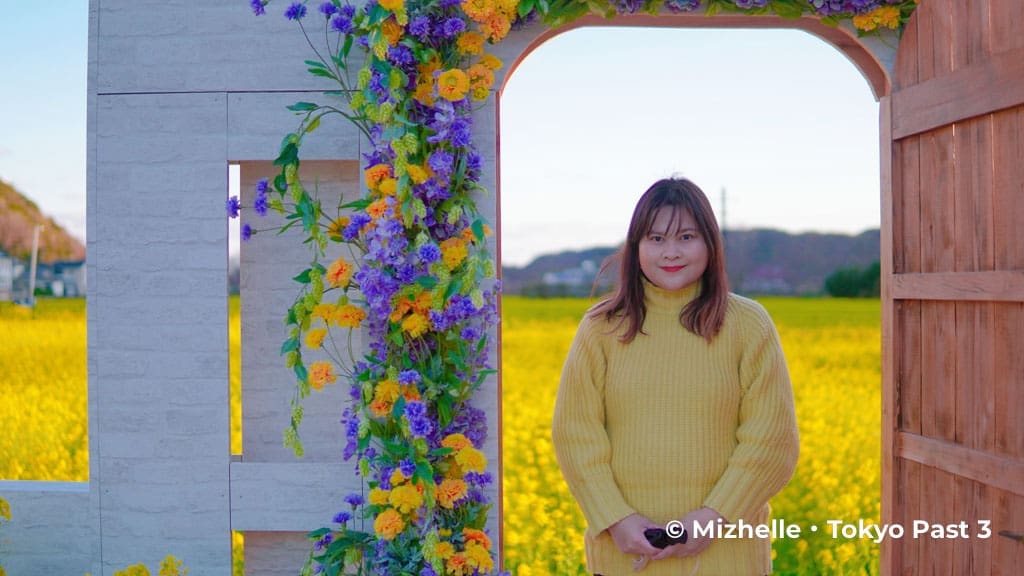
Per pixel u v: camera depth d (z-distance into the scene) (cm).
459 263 247
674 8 265
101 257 271
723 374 228
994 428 238
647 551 219
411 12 246
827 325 1430
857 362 1106
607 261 244
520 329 1447
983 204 242
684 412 226
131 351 272
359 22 248
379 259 237
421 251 237
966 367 250
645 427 228
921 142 271
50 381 833
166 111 271
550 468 527
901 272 282
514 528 447
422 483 245
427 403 251
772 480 225
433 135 250
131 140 271
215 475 271
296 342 246
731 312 232
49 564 280
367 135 257
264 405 308
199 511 271
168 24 271
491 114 266
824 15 271
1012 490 227
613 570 229
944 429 261
